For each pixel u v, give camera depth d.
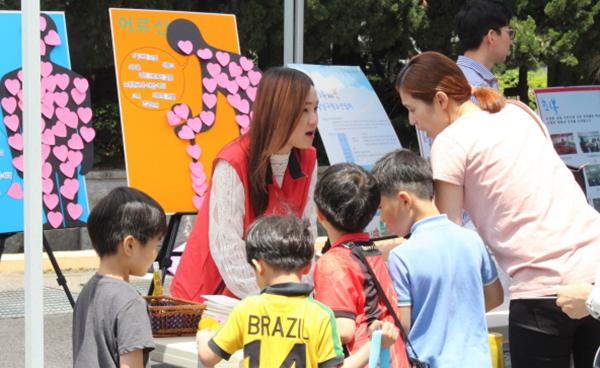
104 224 3.08
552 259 3.44
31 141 3.35
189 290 4.05
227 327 2.94
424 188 3.40
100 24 10.30
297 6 6.41
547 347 3.46
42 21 5.75
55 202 5.76
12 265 8.87
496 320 4.76
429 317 3.30
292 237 2.93
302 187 4.09
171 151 5.68
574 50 11.45
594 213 3.58
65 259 9.06
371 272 3.17
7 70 5.61
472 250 3.40
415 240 3.36
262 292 2.94
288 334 2.85
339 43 11.08
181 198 5.68
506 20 4.90
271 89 3.87
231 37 6.05
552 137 6.31
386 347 2.96
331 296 3.09
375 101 5.94
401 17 11.10
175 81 5.75
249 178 3.91
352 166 3.29
